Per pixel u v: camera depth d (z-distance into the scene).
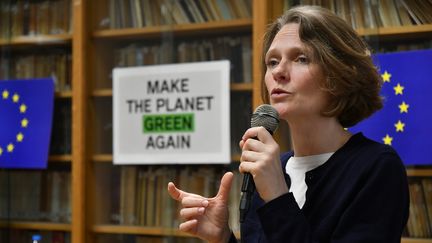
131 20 3.51
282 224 1.21
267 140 1.26
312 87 1.30
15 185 3.73
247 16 3.20
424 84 2.65
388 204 1.21
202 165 3.28
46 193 3.66
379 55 2.74
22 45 3.78
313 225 1.27
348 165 1.28
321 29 1.31
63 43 3.67
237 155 3.15
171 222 3.34
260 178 1.23
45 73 3.71
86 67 3.55
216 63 3.21
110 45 3.56
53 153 3.63
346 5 2.86
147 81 3.39
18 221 3.70
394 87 2.71
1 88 3.76
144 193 3.42
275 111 1.42
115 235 3.46
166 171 3.37
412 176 2.72
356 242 1.18
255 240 1.39
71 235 3.54
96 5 3.60
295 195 1.36
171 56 3.38
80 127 3.50
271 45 1.38
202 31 3.32
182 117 3.28
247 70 3.20
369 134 2.71
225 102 3.17
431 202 2.72
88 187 3.52
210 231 1.46
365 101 1.36
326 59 1.28
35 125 3.65
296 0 2.97
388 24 2.82
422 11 2.78
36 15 3.75
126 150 3.42
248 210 1.39
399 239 1.23
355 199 1.22
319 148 1.36
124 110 3.44
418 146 2.64
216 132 3.19
